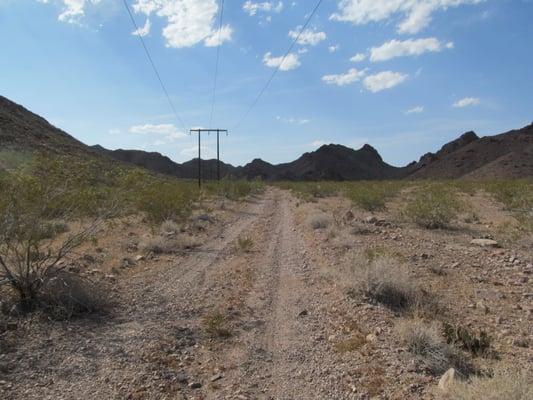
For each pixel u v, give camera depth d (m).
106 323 6.60
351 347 5.63
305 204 25.97
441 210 15.01
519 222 14.07
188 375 5.12
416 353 5.34
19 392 4.62
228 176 39.81
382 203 20.28
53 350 5.58
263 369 5.30
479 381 4.24
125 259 10.70
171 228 15.30
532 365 5.01
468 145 156.88
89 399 4.56
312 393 4.69
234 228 17.23
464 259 10.17
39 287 6.99
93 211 8.40
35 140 50.16
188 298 7.97
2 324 6.11
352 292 7.70
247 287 8.70
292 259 11.14
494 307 7.05
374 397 4.48
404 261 9.84
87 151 55.91
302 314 7.05
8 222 6.73
